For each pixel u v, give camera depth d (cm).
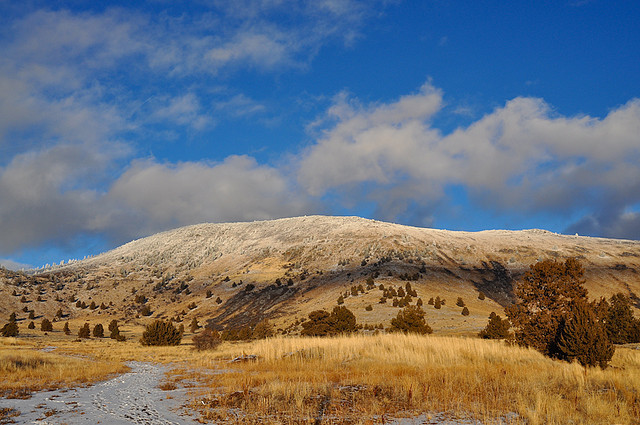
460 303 10500
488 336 5272
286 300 14012
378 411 1180
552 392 1366
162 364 3016
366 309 9056
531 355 2389
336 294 12338
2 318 14375
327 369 2147
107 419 1120
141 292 19550
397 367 2058
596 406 1143
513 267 18488
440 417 1123
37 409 1253
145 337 5703
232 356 3122
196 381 1919
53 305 16900
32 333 9650
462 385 1511
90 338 9475
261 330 8156
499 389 1434
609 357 2069
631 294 13788
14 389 1605
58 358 2830
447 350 2489
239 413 1180
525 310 2789
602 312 2580
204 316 15012
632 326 4044
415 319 5431
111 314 16388
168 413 1198
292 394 1402
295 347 2958
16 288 17612
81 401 1397
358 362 2328
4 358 2275
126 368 2620
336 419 1100
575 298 2588
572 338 2105
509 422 1057
